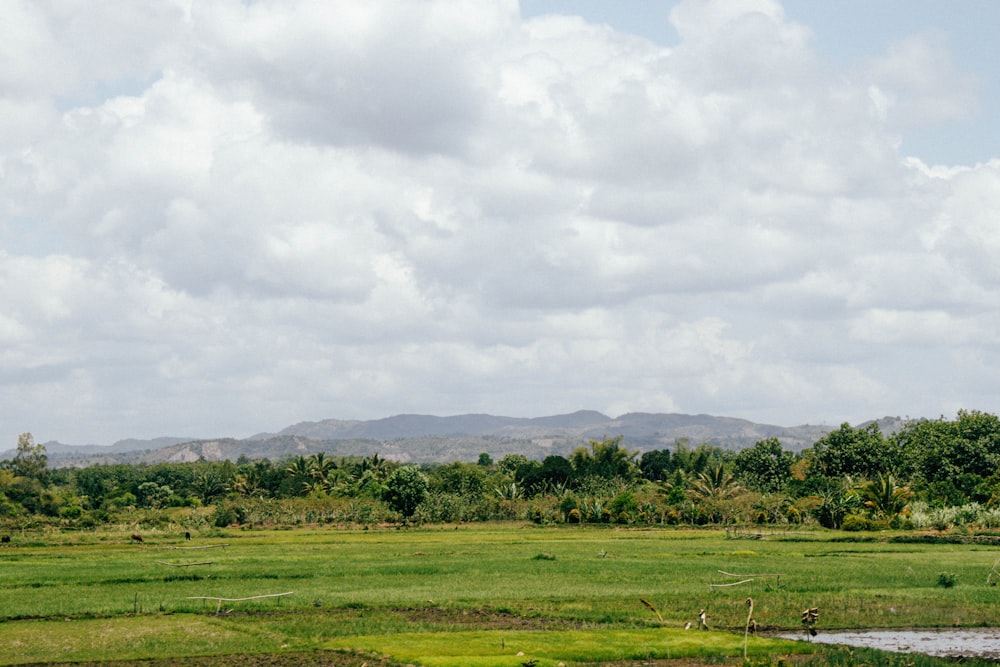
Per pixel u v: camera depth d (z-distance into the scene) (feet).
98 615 143.13
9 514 478.59
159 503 646.33
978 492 430.20
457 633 127.65
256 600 157.69
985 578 195.52
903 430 592.19
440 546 288.30
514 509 455.63
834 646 122.21
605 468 608.19
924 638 131.03
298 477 633.20
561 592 170.19
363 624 134.92
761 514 425.69
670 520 433.89
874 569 213.25
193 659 111.86
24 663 109.09
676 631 131.34
